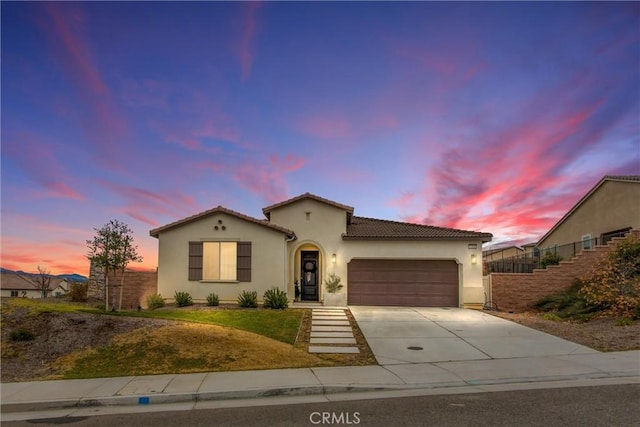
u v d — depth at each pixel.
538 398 7.64
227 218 19.77
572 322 15.71
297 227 21.42
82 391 8.46
